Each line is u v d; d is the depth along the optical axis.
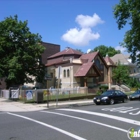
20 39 31.19
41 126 9.80
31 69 34.16
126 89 42.38
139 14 12.74
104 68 41.78
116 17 14.85
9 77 27.44
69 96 24.55
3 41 29.02
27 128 9.38
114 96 21.75
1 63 28.78
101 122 10.70
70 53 40.81
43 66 35.66
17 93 23.75
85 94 27.05
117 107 17.78
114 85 42.38
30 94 21.75
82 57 41.16
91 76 35.56
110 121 10.97
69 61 36.88
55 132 8.56
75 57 41.12
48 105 19.11
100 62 41.06
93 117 12.29
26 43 31.55
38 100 21.20
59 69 19.34
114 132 8.51
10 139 7.54
